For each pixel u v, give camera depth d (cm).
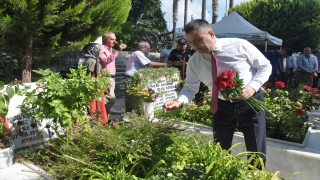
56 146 288
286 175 366
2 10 501
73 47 609
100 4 616
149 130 262
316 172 344
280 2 2155
